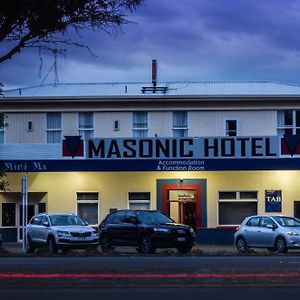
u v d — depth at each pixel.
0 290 11.60
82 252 22.73
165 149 31.47
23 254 22.75
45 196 33.97
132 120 34.22
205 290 11.48
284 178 33.22
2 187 30.41
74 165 31.94
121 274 13.28
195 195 33.28
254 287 11.85
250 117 33.81
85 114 34.47
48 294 11.09
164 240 22.59
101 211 33.66
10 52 10.39
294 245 22.92
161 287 11.89
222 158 31.27
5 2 9.70
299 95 33.47
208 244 31.89
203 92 34.84
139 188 33.59
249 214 33.28
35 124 34.50
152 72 35.91
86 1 10.09
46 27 10.10
